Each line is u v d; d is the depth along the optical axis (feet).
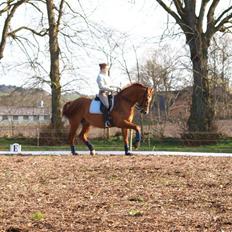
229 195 36.29
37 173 46.80
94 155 67.87
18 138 109.70
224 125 118.52
